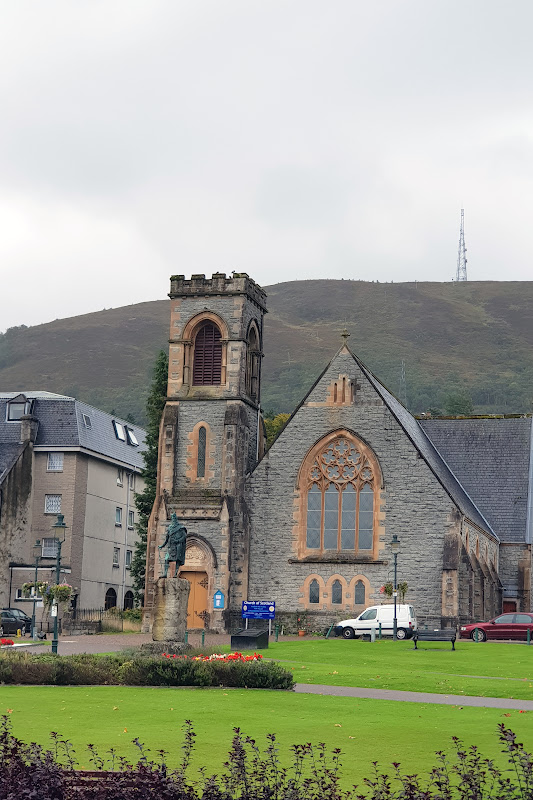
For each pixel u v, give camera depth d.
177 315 78.69
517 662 52.44
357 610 72.62
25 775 19.45
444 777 23.16
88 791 19.16
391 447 73.81
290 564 74.19
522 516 84.88
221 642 64.56
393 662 52.06
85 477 94.44
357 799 20.91
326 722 31.11
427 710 34.25
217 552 74.06
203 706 34.16
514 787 20.06
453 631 59.72
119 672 40.44
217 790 19.34
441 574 71.31
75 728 29.36
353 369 75.56
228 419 76.00
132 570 95.69
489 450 88.19
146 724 30.25
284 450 75.81
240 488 75.56
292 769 24.75
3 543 88.06
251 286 79.31
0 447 92.19
